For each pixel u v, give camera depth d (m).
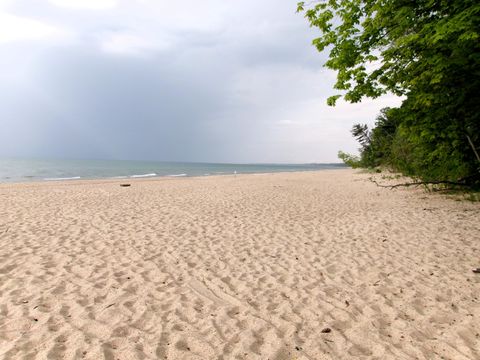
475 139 8.95
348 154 13.99
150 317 3.28
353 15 6.58
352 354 2.70
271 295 3.88
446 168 9.67
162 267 4.79
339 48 6.84
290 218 8.51
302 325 3.18
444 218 7.67
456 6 5.67
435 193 11.34
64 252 5.31
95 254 5.27
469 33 4.98
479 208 8.41
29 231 6.65
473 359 2.58
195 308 3.51
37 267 4.57
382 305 3.58
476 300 3.62
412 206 9.59
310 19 7.01
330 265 4.90
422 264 4.79
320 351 2.73
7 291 3.76
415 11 6.29
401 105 8.37
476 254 5.12
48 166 59.22
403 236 6.36
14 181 24.25
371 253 5.41
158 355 2.62
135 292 3.88
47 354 2.55
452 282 4.12
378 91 7.03
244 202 11.47
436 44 6.12
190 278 4.39
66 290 3.85
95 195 13.06
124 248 5.65
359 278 4.38
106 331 2.96
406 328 3.10
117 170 50.78
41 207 9.71
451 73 6.83
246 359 2.60
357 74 6.61
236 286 4.16
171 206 10.43
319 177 28.62
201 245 5.97
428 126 8.41
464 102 7.77
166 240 6.27
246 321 3.25
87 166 67.31
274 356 2.65
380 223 7.56
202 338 2.90
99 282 4.13
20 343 2.70
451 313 3.35
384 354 2.69
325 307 3.56
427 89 7.51
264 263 5.03
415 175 11.56
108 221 7.87
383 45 6.86
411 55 6.55
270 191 15.34
